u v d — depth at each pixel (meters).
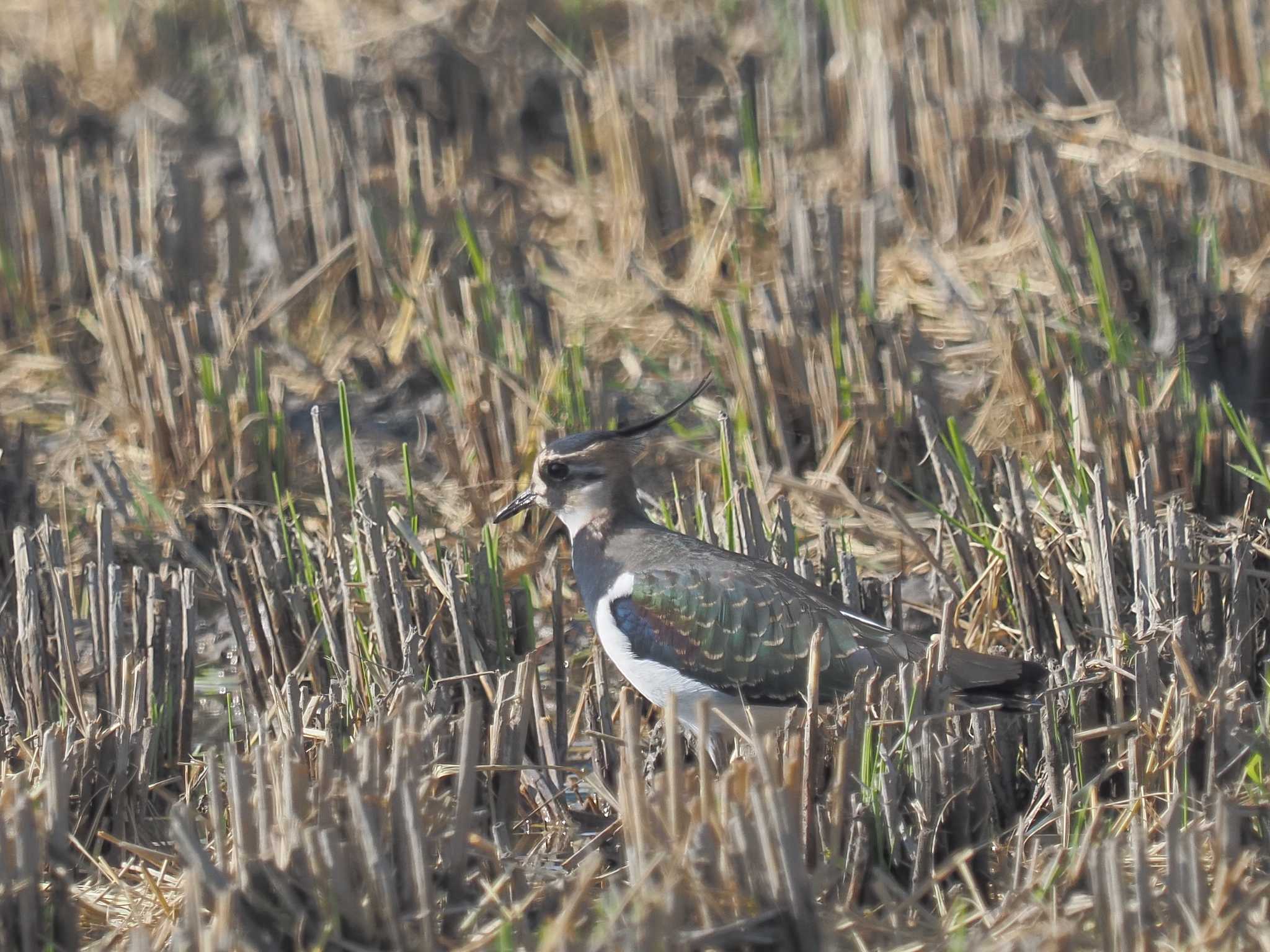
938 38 18.67
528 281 16.50
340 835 7.83
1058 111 18.09
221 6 21.92
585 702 10.41
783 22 20.73
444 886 8.02
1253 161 17.25
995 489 12.35
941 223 17.39
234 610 10.90
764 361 13.75
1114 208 15.43
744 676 9.86
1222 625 10.59
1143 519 10.67
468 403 13.66
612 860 8.89
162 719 10.17
